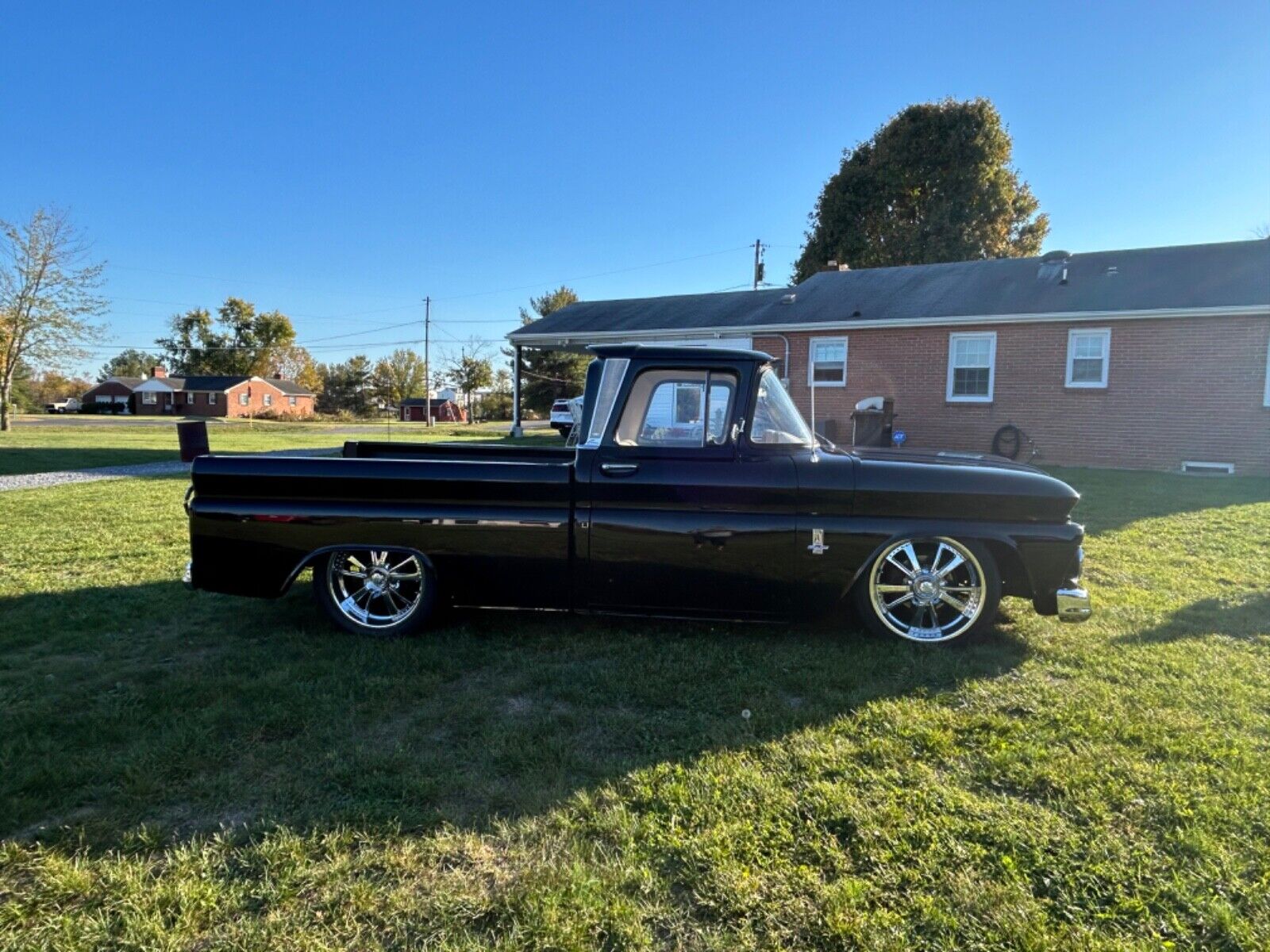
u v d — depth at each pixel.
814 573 3.82
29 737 2.83
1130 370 13.38
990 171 29.08
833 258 31.42
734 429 3.86
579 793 2.45
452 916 1.89
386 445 5.26
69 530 7.18
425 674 3.48
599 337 18.58
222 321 83.88
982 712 3.06
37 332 26.50
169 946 1.78
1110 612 4.44
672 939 1.81
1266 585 5.05
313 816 2.31
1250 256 13.98
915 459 4.12
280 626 4.23
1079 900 1.95
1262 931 1.83
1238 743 2.76
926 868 2.07
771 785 2.49
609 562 3.86
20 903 1.93
